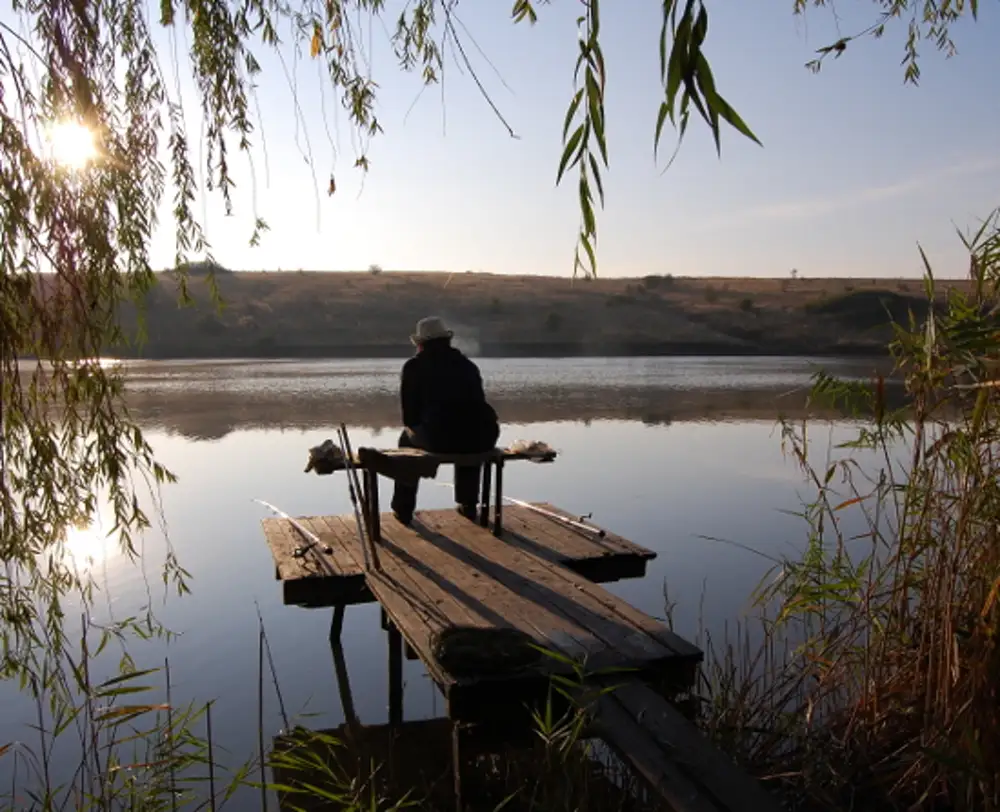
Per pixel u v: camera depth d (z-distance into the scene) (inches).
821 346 2245.3
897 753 163.0
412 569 251.4
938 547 169.9
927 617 170.2
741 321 2534.5
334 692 261.3
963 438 159.5
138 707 166.2
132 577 358.6
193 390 1173.7
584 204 113.0
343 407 965.8
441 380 289.7
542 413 927.7
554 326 2529.5
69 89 137.7
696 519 446.3
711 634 277.4
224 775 210.4
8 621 151.9
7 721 229.6
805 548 379.2
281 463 629.6
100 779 168.4
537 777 168.9
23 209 130.9
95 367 148.1
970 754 134.7
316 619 324.2
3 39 130.6
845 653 192.4
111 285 151.6
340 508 489.1
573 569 273.9
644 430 798.5
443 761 219.8
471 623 199.2
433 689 268.4
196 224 168.9
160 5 161.9
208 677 265.7
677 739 147.6
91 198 146.3
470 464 277.3
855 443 205.9
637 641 185.0
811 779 164.4
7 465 140.6
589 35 108.7
